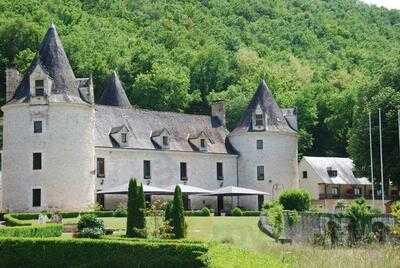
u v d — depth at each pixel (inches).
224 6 7657.5
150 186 2989.7
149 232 1904.5
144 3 7027.6
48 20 5403.5
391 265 1470.2
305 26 7514.8
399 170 3243.1
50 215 2581.2
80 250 1470.2
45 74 2824.8
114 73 3777.1
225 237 2138.3
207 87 5447.8
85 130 2874.0
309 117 4901.6
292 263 1440.7
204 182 3393.2
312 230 2581.2
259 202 3444.9
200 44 6422.2
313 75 6151.6
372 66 6545.3
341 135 4842.5
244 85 5418.3
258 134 3491.6
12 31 4990.2
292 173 3528.5
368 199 4249.5
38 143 2800.2
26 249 1483.8
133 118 3299.7
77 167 2827.3
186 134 3464.6
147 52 5324.8
